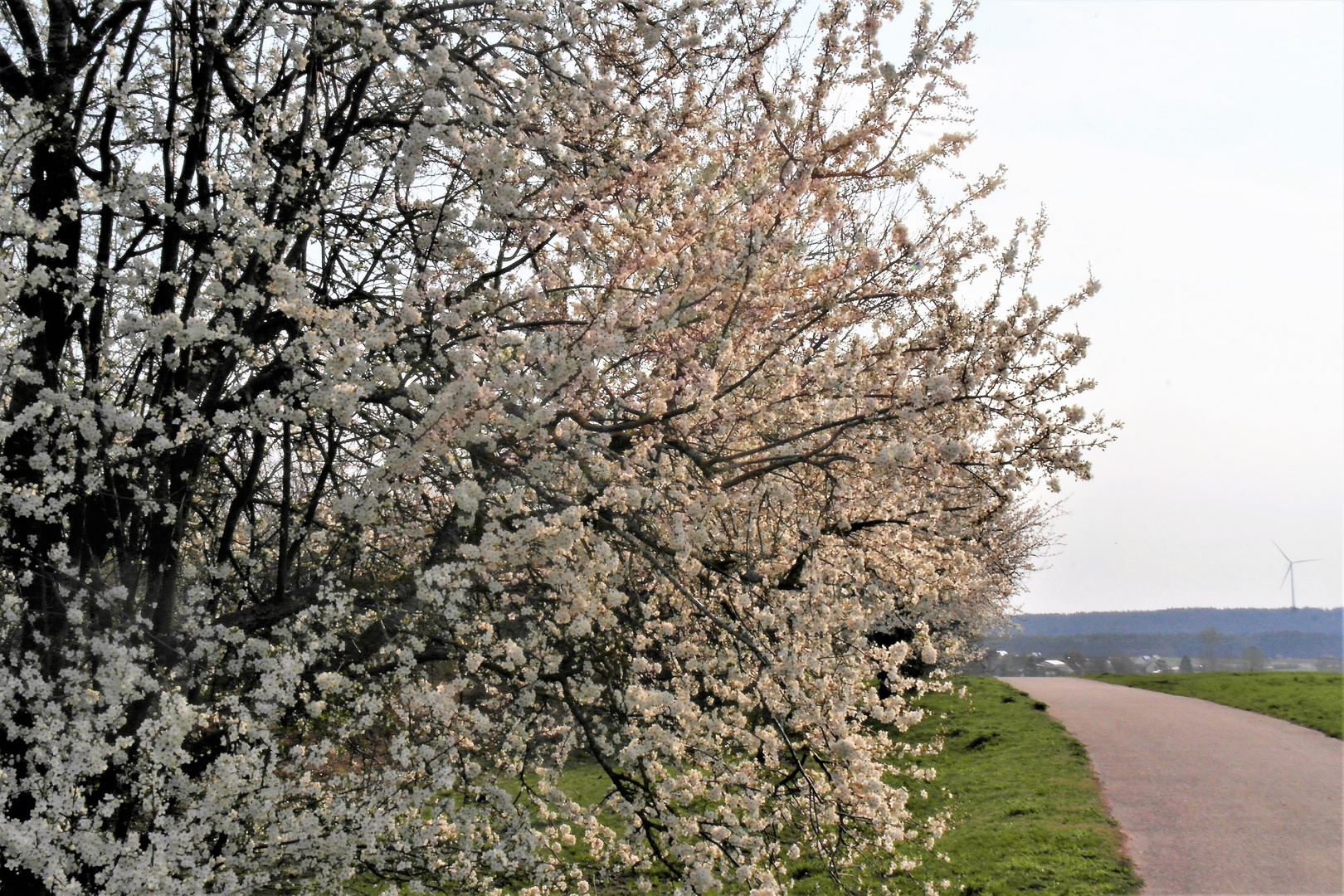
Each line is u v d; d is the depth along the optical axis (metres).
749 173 5.76
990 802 14.90
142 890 4.54
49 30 6.13
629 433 5.79
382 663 5.90
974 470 6.28
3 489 4.79
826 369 5.81
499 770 6.25
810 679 5.94
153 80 6.50
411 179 5.75
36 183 5.94
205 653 5.31
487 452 5.56
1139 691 29.27
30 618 4.99
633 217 6.05
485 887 5.81
